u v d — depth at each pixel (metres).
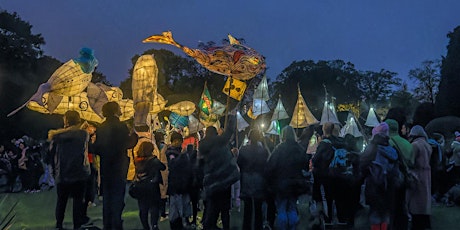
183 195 9.62
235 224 10.52
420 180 8.45
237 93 11.98
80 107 13.64
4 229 5.62
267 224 9.65
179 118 18.44
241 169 8.34
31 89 39.81
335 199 9.55
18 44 40.31
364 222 10.26
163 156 11.33
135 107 13.31
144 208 8.72
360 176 7.80
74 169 8.09
